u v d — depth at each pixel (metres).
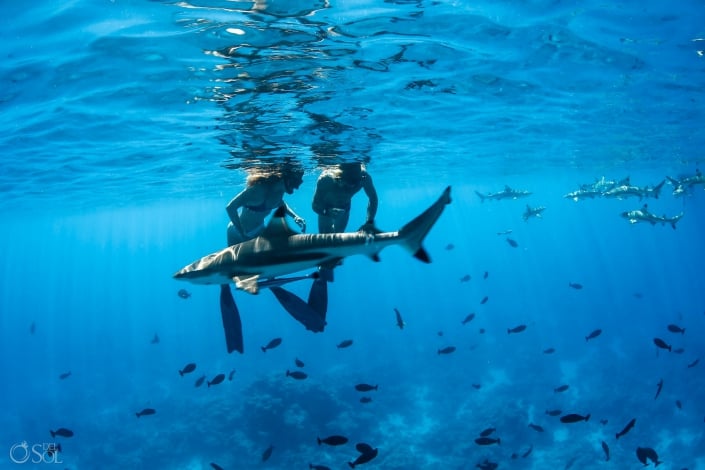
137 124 13.10
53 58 8.63
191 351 43.75
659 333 39.16
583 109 16.80
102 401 32.38
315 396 22.95
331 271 6.84
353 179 9.13
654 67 12.47
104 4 6.83
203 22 7.49
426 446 21.28
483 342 36.53
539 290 71.19
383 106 13.27
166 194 34.22
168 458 21.12
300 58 9.16
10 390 42.06
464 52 10.20
